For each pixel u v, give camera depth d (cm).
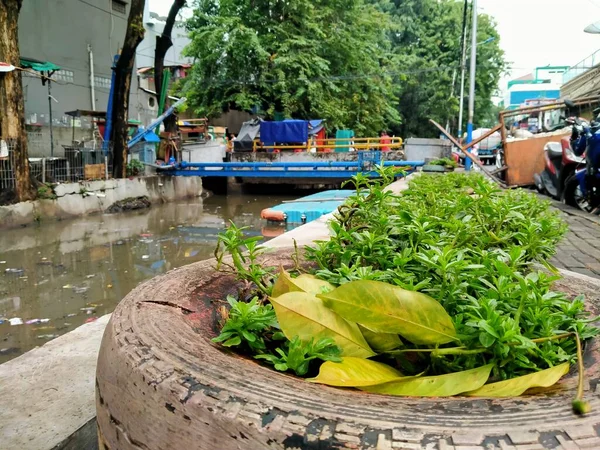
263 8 2212
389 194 169
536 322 102
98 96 1903
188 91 2228
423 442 66
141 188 1548
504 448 65
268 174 1730
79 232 1082
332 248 154
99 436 103
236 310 111
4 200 1106
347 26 2355
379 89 2527
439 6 3338
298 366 95
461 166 1756
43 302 608
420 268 125
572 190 741
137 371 88
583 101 933
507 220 178
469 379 86
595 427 68
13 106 1105
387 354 106
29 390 186
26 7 1630
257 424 72
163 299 127
